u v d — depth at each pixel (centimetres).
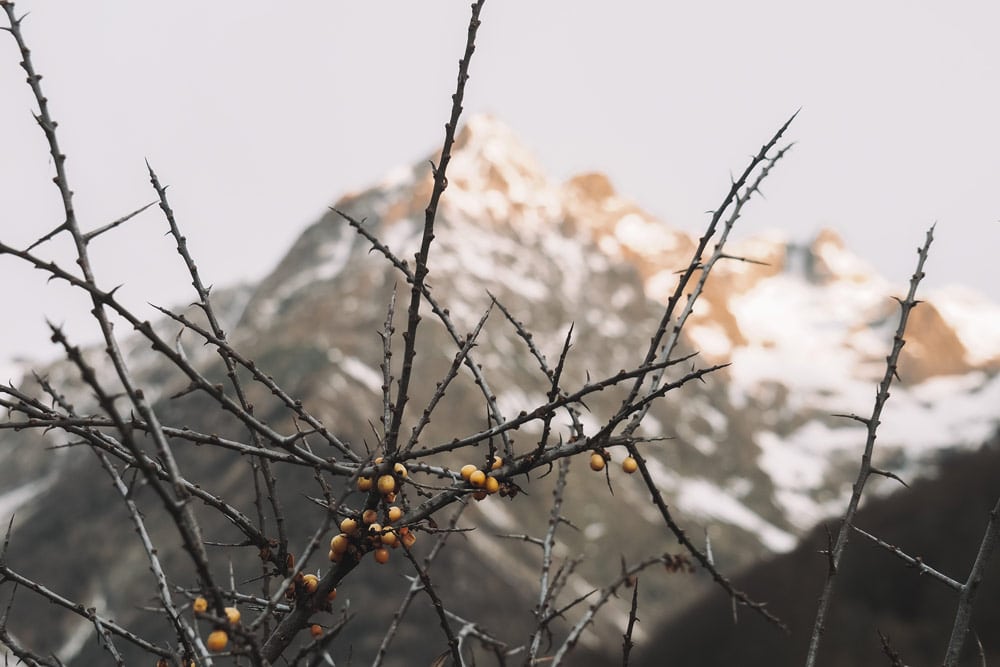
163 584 192
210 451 7312
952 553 2495
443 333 9769
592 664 3070
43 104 187
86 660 3425
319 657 189
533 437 7756
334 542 213
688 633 3080
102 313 174
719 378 13688
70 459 10412
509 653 258
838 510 10950
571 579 7356
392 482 210
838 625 2523
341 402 8200
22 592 4081
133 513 201
